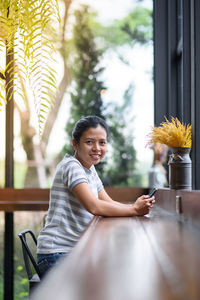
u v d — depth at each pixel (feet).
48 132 15.35
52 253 6.36
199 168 7.62
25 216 10.71
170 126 7.00
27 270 7.27
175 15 11.34
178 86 11.23
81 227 6.59
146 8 17.89
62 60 17.02
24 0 4.67
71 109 16.05
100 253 2.94
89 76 16.51
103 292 1.87
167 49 11.69
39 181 15.33
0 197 11.14
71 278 2.16
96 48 17.58
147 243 3.44
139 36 17.74
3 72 4.99
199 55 7.66
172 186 6.85
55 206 6.63
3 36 4.80
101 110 15.71
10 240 10.66
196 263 2.57
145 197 6.49
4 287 10.54
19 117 14.64
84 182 6.41
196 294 1.84
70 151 15.51
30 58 4.68
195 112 7.59
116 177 15.46
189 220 5.32
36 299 1.74
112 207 6.25
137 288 1.95
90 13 17.79
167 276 2.22
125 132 15.26
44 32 4.72
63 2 17.61
